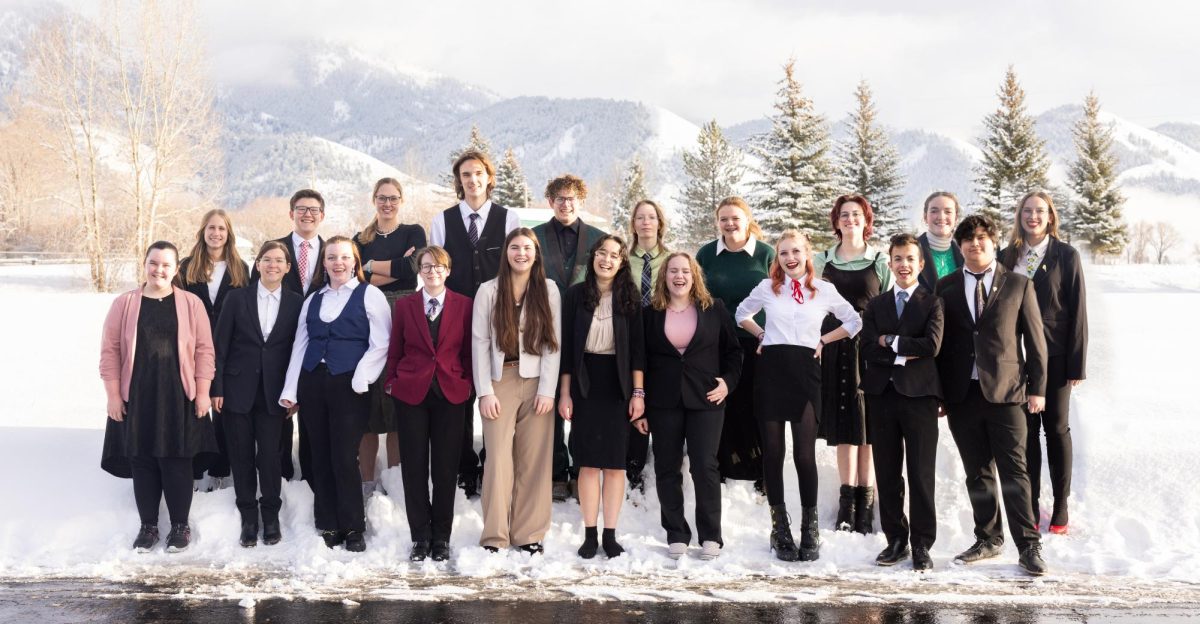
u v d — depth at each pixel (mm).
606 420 5727
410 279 6434
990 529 5562
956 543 5902
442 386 5691
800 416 5727
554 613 4566
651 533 6168
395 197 6746
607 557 5688
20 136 44781
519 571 5387
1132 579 5137
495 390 5840
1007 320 5434
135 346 5820
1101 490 6250
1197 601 4742
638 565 5465
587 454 5707
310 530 6035
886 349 5523
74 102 31484
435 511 5719
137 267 31609
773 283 5910
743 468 6316
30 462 6410
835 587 5051
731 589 5020
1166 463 6414
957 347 5520
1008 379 5367
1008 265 6020
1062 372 5773
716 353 5855
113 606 4676
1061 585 5039
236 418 5934
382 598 4828
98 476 6355
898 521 5555
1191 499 6008
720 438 6262
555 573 5332
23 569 5352
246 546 5805
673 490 5777
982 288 5477
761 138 41469
